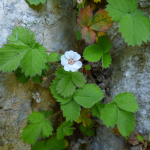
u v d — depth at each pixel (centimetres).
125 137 14
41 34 14
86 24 14
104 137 16
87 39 14
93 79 17
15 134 14
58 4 15
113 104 12
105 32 16
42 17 14
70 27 16
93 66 17
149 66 13
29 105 15
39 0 13
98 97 13
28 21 13
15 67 11
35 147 15
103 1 16
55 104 17
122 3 12
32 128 13
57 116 18
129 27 12
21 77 13
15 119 14
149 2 13
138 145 13
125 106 12
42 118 14
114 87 16
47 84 16
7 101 13
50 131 13
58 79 13
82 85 13
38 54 12
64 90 13
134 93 14
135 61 14
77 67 12
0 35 12
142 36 12
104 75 17
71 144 17
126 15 12
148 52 13
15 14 13
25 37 12
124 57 15
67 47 16
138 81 14
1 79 13
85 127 16
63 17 15
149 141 13
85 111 15
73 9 16
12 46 11
